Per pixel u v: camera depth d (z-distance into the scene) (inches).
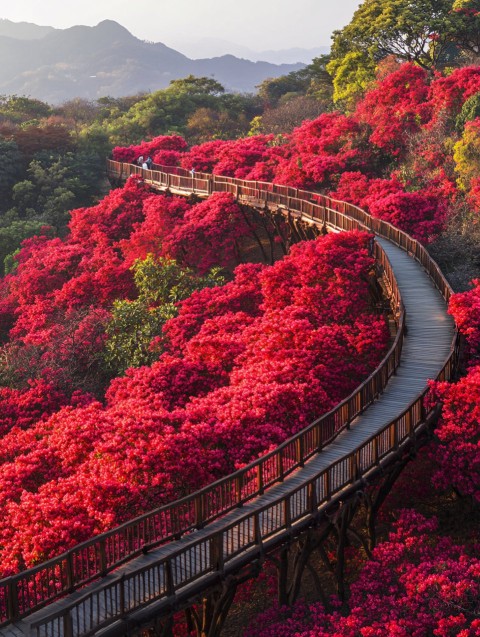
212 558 558.3
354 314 1075.9
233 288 1229.7
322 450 727.7
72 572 538.6
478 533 744.3
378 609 596.4
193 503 653.3
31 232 2363.4
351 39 2662.4
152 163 2534.5
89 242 2023.9
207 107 3986.2
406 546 663.8
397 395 834.8
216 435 741.9
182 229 1748.3
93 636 493.0
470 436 724.0
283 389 800.3
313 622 636.1
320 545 685.3
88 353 1357.0
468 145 1539.1
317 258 1112.2
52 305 1630.2
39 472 767.7
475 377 751.1
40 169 2738.7
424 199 1481.3
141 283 1523.1
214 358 969.5
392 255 1343.5
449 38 2475.4
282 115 3491.6
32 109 4200.3
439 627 540.7
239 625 693.9
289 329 935.0
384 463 703.7
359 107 2042.3
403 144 1877.5
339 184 1781.5
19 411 1139.3
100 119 4055.1
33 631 489.7
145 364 1272.1
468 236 1386.6
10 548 637.9
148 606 523.5
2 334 1737.2
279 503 631.2
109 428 772.6
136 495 660.1
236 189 1850.4
